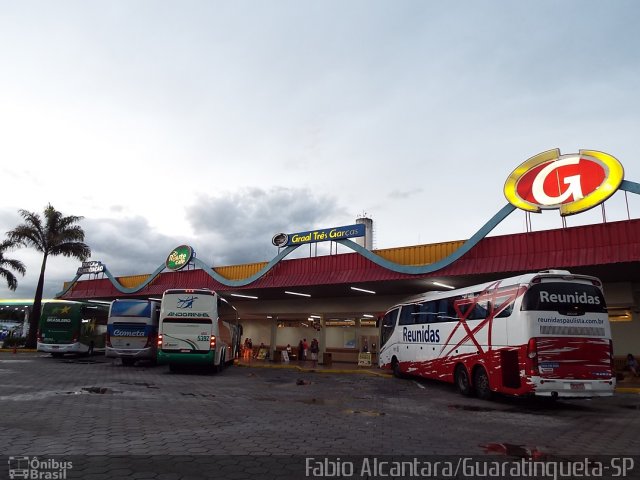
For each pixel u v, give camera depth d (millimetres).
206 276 30094
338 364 28172
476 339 13953
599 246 16453
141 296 34719
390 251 22281
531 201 18109
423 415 10266
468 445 7266
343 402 12062
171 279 32219
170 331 19703
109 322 23266
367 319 29984
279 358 30125
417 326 18641
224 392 13258
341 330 30922
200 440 6996
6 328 53500
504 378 12352
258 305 32812
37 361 24203
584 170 17094
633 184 15930
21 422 7949
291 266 25672
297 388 15227
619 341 20828
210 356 19719
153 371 20172
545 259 17375
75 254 37469
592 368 11594
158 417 8805
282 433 7719
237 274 28672
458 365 15094
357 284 23281
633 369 19609
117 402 10539
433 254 20891
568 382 11336
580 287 12102
